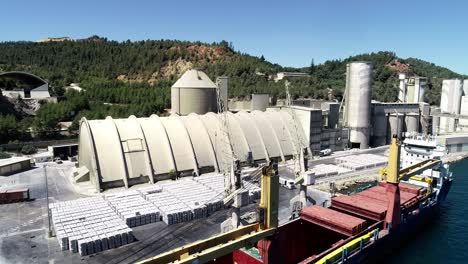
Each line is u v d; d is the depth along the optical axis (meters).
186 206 83.56
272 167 51.75
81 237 66.25
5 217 80.50
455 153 175.38
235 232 49.03
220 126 126.69
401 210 81.94
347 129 162.00
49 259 62.47
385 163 139.12
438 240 83.44
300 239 75.00
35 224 76.94
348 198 85.00
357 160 140.62
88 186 102.38
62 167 123.75
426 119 188.62
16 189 98.62
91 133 106.12
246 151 125.56
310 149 144.62
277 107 161.00
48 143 156.12
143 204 84.75
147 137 111.75
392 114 180.00
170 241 70.62
